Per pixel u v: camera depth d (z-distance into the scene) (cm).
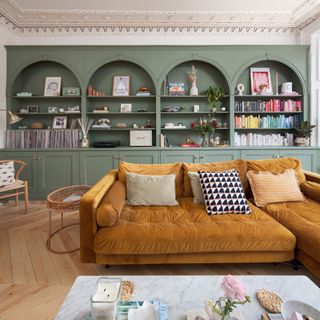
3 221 299
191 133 437
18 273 190
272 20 399
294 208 217
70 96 400
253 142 412
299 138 400
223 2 348
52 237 255
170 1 344
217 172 232
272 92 421
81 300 106
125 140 436
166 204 230
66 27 410
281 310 94
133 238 171
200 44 419
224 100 429
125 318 94
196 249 173
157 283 118
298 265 193
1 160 360
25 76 421
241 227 179
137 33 418
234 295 82
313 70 399
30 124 425
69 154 385
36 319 142
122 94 416
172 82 427
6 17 378
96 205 183
